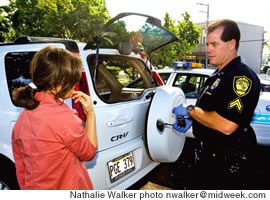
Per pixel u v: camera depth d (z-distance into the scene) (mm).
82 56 1745
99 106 1734
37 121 952
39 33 18875
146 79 2762
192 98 3633
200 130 1570
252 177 2828
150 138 2041
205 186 1535
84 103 1131
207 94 1458
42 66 932
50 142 943
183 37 18125
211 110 1419
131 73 2875
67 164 1002
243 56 27875
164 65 17766
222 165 1433
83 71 1687
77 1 17031
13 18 19266
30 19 18688
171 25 17438
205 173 1528
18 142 1020
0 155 1821
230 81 1310
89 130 1126
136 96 2398
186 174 2949
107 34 1822
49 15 16594
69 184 1012
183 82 3828
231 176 1417
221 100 1337
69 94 1036
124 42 2061
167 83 3947
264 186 2621
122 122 1891
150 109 2068
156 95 2133
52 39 1761
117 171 1864
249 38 27750
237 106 1271
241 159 1403
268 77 9875
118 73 2945
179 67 3955
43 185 972
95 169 1677
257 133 3260
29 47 1818
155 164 2340
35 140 941
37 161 949
